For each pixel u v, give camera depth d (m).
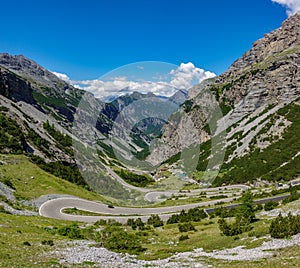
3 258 38.78
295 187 125.81
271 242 45.34
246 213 68.75
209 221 82.19
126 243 55.75
